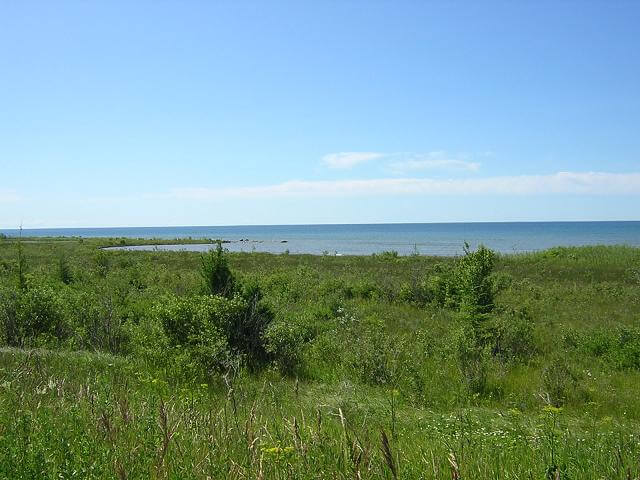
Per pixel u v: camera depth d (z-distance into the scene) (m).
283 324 12.26
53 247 64.44
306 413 6.77
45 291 13.59
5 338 12.05
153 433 4.05
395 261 42.12
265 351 11.89
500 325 13.84
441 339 13.90
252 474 3.45
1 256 44.22
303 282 24.58
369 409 8.01
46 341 12.23
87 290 19.78
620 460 4.33
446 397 9.82
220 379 9.68
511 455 4.85
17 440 3.84
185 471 3.51
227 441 4.04
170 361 10.23
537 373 11.50
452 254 64.25
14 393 5.44
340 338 13.69
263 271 32.50
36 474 3.38
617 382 11.05
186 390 7.67
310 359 12.15
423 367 11.58
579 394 9.95
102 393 5.78
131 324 13.59
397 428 6.70
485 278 14.55
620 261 35.41
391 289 21.56
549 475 3.91
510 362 12.16
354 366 11.28
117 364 10.16
